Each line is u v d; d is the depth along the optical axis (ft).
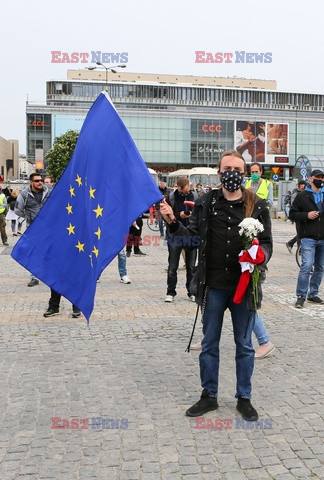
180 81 411.13
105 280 37.35
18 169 536.42
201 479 11.38
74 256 15.42
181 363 19.21
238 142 371.15
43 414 14.87
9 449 12.83
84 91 363.56
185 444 12.98
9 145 514.68
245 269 13.55
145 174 14.10
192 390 16.57
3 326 24.79
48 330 24.03
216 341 14.70
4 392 16.55
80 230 15.34
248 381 14.58
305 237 28.27
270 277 38.19
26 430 13.85
